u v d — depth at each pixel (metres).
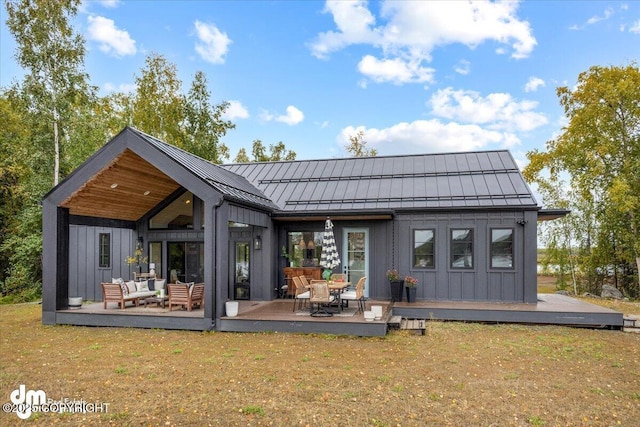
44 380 5.95
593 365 6.73
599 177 16.45
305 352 7.48
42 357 7.20
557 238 17.38
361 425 4.45
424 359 7.00
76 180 10.23
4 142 18.59
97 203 11.57
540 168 17.91
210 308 9.44
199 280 13.19
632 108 15.34
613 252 16.66
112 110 24.27
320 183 14.40
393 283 11.79
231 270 12.82
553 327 9.88
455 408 4.90
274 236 12.95
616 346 8.07
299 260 13.16
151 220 13.66
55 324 10.27
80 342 8.39
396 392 5.40
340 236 12.85
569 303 11.24
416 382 5.80
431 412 4.79
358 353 7.41
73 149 19.42
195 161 11.27
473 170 13.50
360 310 10.33
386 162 15.27
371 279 12.59
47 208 10.45
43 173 17.72
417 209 11.99
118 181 11.09
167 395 5.33
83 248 14.48
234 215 10.16
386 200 12.71
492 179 12.88
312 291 9.55
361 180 14.20
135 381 5.88
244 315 9.73
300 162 16.30
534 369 6.46
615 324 9.59
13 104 16.17
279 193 14.05
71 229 14.63
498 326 9.92
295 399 5.17
